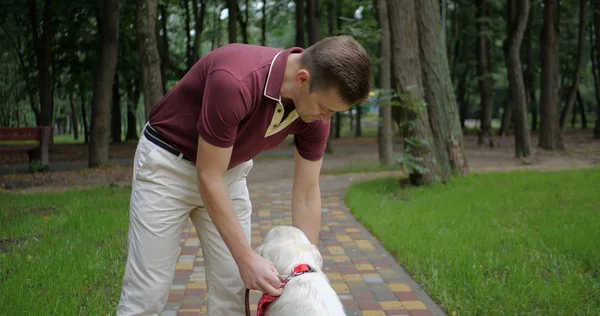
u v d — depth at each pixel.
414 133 9.30
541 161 14.62
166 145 2.47
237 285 2.80
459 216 6.54
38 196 8.00
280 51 2.31
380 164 13.69
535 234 5.59
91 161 13.62
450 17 27.27
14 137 12.48
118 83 25.91
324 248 5.55
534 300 3.84
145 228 2.50
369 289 4.34
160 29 20.97
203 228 2.74
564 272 4.43
